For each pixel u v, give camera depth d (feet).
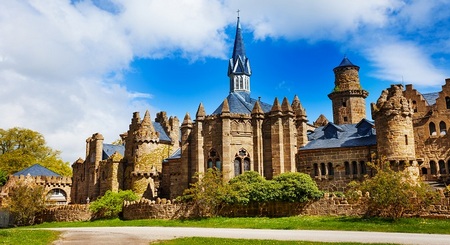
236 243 81.46
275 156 179.01
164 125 245.45
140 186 215.10
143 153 220.02
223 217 150.10
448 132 173.27
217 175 159.53
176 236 101.40
